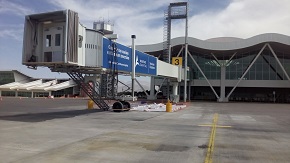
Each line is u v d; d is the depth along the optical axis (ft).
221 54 212.43
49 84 274.36
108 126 50.93
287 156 29.68
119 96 89.25
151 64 114.52
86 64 68.80
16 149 30.81
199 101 200.44
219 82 212.23
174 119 65.57
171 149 32.01
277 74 201.57
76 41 63.52
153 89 215.72
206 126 53.52
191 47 206.80
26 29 64.03
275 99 213.87
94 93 84.43
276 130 50.21
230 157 28.76
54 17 63.26
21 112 80.18
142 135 41.34
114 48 81.20
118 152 30.04
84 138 38.01
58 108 98.43
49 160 26.32
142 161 26.55
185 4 161.99
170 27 163.73
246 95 220.84
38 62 63.10
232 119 68.85
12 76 299.38
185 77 161.17
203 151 31.30
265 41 185.68
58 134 41.06
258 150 32.45
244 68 208.33
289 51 198.29
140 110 91.15
